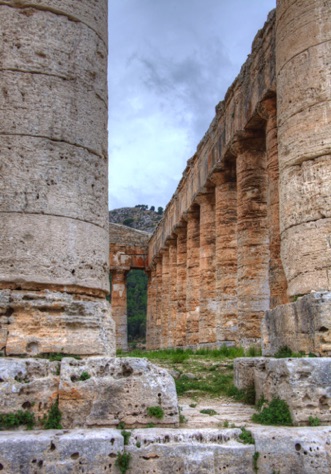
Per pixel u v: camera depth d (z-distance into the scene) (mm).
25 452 5371
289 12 10523
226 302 19922
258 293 16766
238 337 17125
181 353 17562
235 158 20203
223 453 5609
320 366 6562
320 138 9523
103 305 7688
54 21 7812
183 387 9648
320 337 7805
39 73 7578
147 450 5574
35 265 7105
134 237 43844
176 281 31844
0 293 6930
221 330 19703
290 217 9797
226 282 20109
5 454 5332
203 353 16922
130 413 6148
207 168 22797
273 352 9594
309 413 6371
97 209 7867
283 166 10211
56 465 5359
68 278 7262
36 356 6816
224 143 19984
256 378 7941
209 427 6316
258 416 6734
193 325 25266
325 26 9836
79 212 7551
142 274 76062
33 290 7102
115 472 5488
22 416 5984
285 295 13562
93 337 7188
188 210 26531
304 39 10062
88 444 5492
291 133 10039
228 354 15320
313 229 9266
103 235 7965
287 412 6484
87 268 7523
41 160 7363
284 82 10461
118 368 6367
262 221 17359
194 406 8070
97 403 6129
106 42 8680
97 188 7930
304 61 9992
